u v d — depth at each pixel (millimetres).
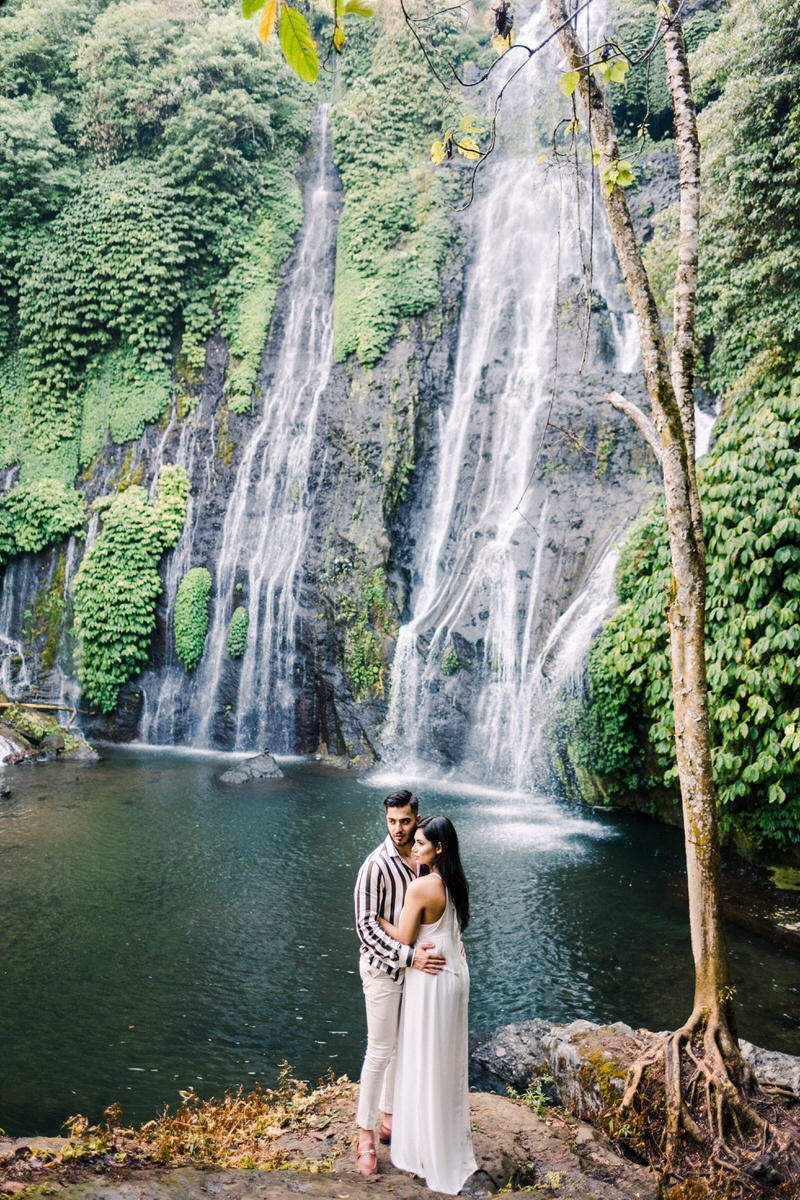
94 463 22312
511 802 14539
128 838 11750
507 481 19656
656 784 13461
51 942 8414
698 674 5258
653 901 9938
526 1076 5805
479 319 22453
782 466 10469
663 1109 4801
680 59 5605
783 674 9961
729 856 11250
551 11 5680
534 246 22734
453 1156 3828
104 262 22891
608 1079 5141
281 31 2328
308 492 20625
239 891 9898
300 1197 3365
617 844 12203
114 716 19688
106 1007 7141
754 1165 4301
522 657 16516
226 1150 4484
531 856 11516
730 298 13312
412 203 23672
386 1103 4262
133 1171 3551
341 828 12500
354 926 9008
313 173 25594
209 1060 6340
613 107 23484
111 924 8891
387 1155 4059
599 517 17594
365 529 19797
